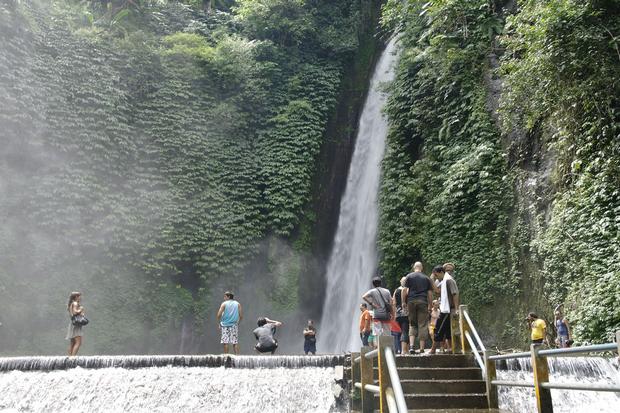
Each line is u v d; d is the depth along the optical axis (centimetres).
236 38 2520
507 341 1455
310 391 935
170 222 2042
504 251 1538
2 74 1816
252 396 936
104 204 1930
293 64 2578
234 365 977
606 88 1206
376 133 2434
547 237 1309
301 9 2652
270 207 2216
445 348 1002
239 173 2242
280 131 2373
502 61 1622
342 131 2620
